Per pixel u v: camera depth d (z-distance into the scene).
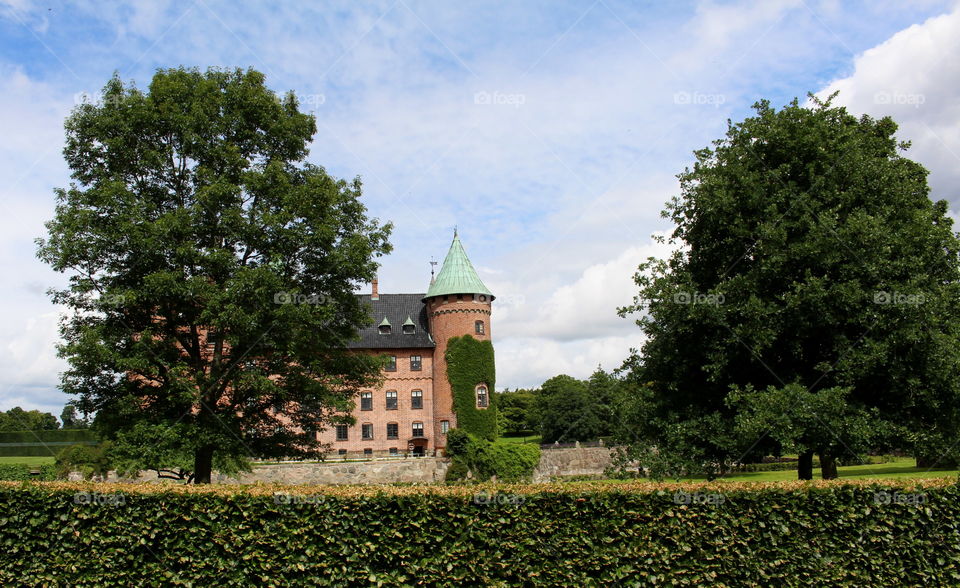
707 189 15.62
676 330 15.55
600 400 65.56
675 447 15.37
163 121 20.27
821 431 13.45
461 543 10.24
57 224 19.17
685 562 10.05
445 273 58.88
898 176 15.46
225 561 10.59
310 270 21.22
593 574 10.14
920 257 14.33
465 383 56.28
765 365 14.94
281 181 19.88
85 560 11.01
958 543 10.09
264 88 22.00
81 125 20.27
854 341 13.98
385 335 60.59
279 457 22.23
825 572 9.93
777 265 14.16
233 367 20.42
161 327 20.33
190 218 18.91
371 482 42.88
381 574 10.23
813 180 14.81
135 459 18.67
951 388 13.73
